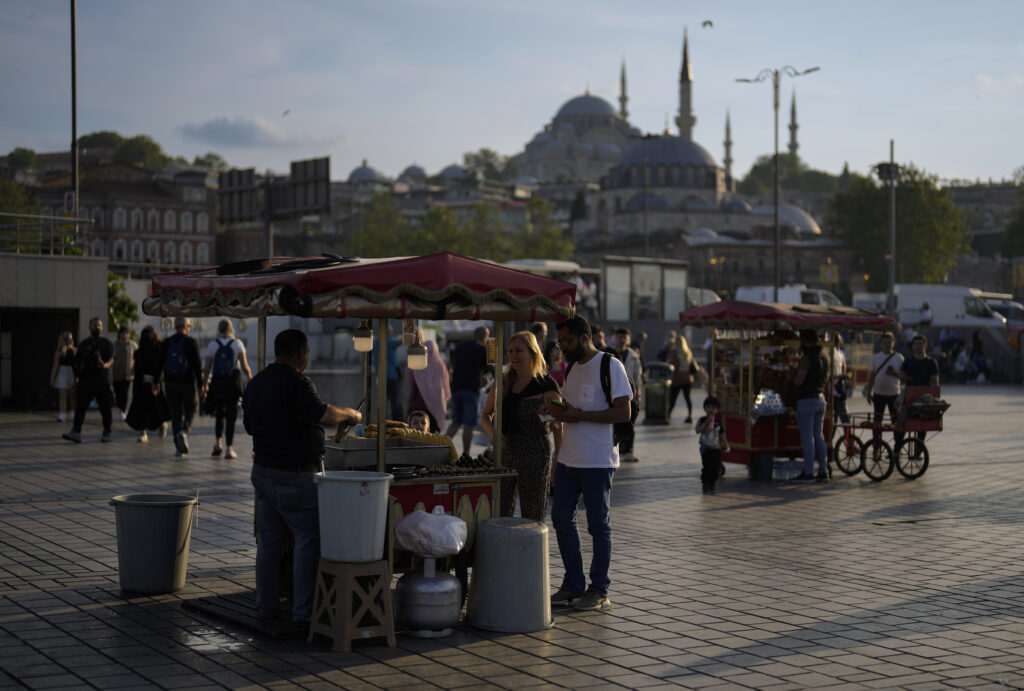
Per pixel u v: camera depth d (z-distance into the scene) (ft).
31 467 49.11
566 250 410.52
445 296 23.24
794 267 392.06
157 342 58.29
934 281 348.38
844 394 55.62
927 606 26.21
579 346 25.82
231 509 39.04
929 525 38.24
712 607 25.90
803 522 38.70
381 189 623.36
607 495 25.91
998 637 23.47
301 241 467.93
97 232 338.54
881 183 354.54
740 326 52.49
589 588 25.88
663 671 20.70
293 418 22.86
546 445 27.02
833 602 26.50
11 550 31.01
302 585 22.77
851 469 53.06
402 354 60.34
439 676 20.10
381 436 23.73
